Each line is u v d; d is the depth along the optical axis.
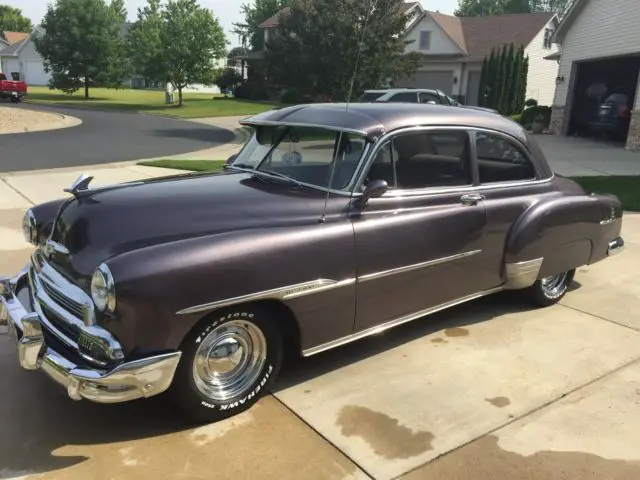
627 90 20.55
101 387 2.86
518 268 4.55
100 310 2.88
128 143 17.73
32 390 3.56
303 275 3.32
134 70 50.06
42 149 15.24
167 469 2.89
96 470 2.87
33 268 3.72
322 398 3.55
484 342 4.38
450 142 4.19
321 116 4.05
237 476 2.85
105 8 47.06
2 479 2.78
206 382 3.22
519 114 32.44
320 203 3.59
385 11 24.95
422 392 3.65
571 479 2.89
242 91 47.16
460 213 4.14
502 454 3.07
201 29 39.03
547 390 3.71
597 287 5.68
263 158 4.23
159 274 2.85
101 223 3.26
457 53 37.06
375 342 4.34
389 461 2.99
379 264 3.69
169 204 3.46
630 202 9.60
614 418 3.42
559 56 24.86
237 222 3.34
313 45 25.83
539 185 4.82
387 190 3.81
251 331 3.30
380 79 25.66
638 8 18.38
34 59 70.69
